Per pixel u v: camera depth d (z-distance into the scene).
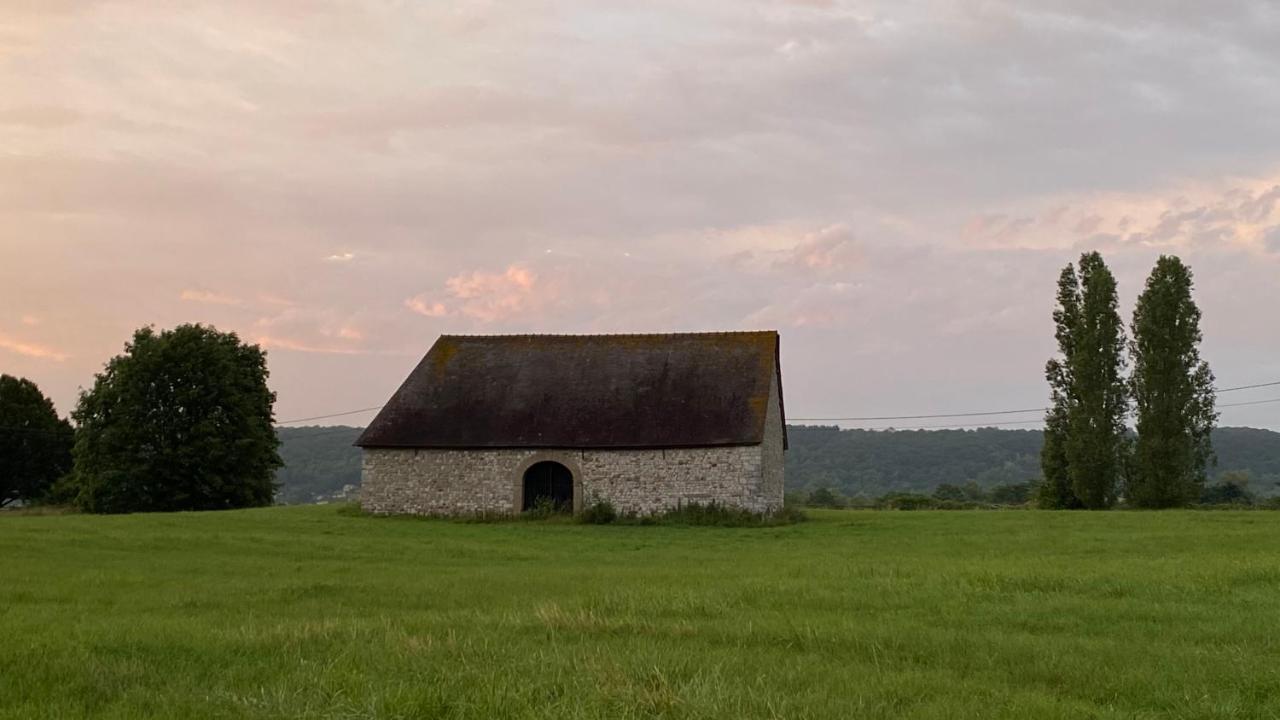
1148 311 63.06
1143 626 14.80
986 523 41.41
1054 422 66.75
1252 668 11.70
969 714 9.73
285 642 12.71
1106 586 18.61
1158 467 61.97
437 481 46.88
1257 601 17.02
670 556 28.98
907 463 148.12
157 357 66.94
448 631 13.70
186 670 11.21
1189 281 62.91
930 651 12.79
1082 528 37.19
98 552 28.09
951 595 17.84
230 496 69.00
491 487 46.41
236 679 10.77
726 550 31.08
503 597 18.61
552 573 23.28
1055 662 12.10
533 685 10.08
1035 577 19.48
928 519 45.12
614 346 50.53
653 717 9.28
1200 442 62.81
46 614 15.80
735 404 46.22
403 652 12.02
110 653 12.05
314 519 44.19
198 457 66.88
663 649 12.40
